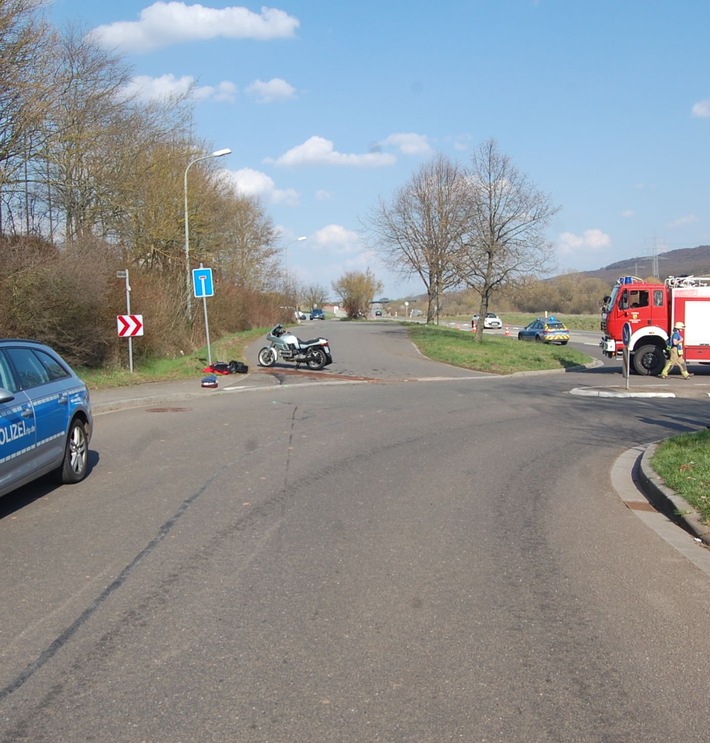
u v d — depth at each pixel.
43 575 5.82
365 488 8.81
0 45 17.98
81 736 3.59
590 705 3.91
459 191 49.97
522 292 40.12
